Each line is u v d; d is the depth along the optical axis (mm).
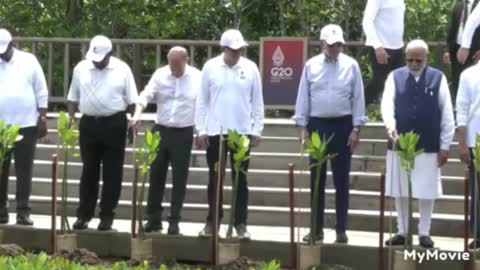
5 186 10242
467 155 9102
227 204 11070
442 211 10672
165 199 11461
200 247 9727
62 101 14703
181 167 9914
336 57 9367
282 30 18938
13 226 10133
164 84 9969
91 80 10000
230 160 10219
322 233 9492
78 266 6973
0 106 10125
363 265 9320
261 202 11203
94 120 10016
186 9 19375
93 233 9984
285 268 9477
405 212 9352
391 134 9094
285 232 10266
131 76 10156
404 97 9195
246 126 9641
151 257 9312
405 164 8586
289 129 12336
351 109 9453
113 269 7227
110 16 19406
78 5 19438
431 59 12969
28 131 10195
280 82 13719
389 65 11227
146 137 9180
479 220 8984
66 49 14688
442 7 16641
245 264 8883
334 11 18859
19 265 6711
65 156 9477
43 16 19531
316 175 8891
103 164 10109
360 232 10367
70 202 11289
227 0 19516
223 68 9633
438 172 9234
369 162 11578
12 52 10242
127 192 11484
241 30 19297
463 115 9086
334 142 9414
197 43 14047
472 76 9062
